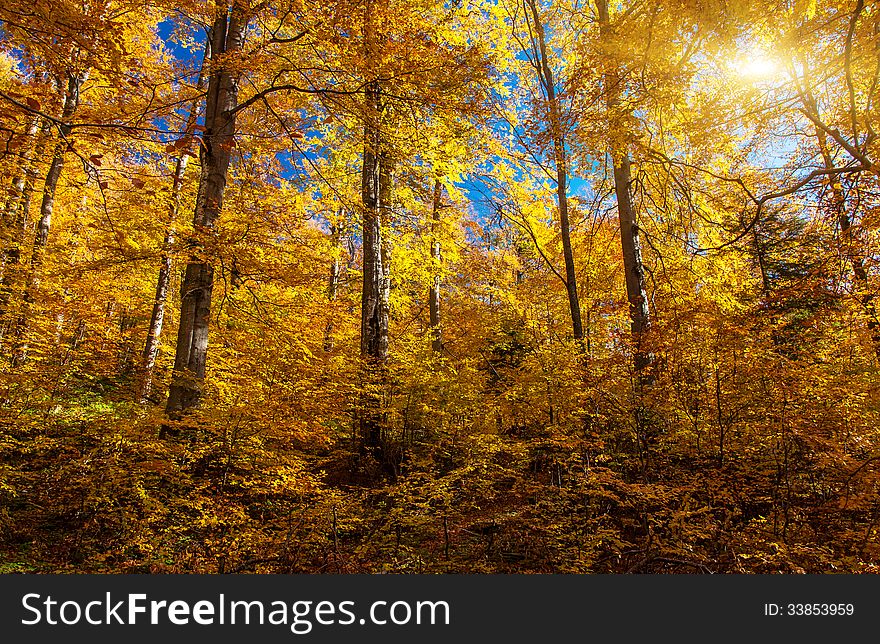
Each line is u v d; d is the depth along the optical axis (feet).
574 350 22.03
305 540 14.39
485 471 18.34
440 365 30.63
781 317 19.03
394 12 17.67
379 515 16.51
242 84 25.35
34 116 10.51
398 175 30.12
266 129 23.02
